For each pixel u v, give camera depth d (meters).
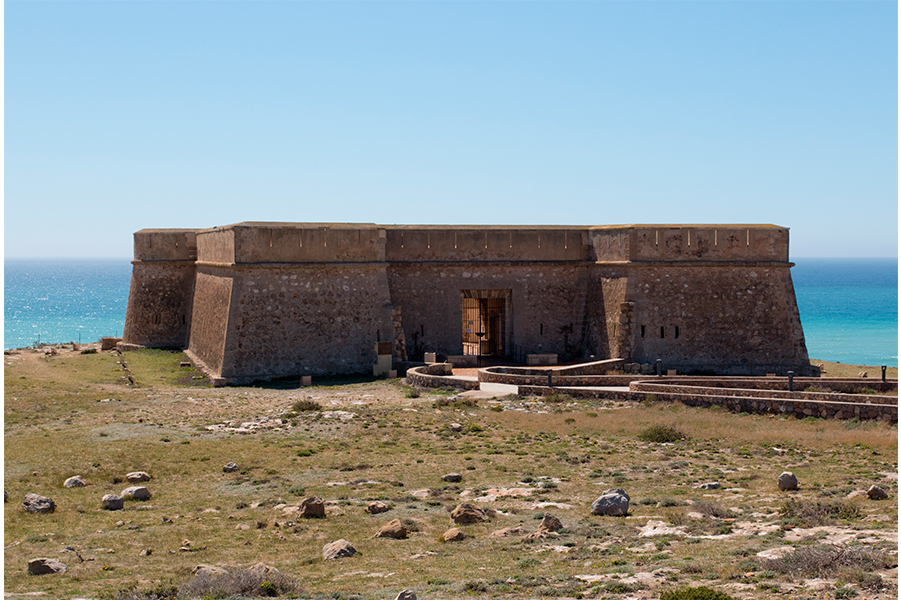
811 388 37.72
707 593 10.89
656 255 49.91
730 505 18.61
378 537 16.73
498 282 53.47
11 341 140.75
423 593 12.28
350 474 23.17
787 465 23.50
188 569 14.38
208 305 51.09
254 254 45.19
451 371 44.75
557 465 24.12
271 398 37.66
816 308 184.62
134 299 60.03
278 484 21.92
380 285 48.12
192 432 28.95
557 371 43.09
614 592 11.80
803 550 12.95
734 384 38.84
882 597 10.70
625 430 29.48
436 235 52.47
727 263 50.12
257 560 15.15
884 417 30.19
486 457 25.28
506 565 14.16
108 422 30.58
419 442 27.69
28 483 21.88
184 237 59.62
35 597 12.49
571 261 54.66
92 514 19.00
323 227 46.94
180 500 20.52
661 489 20.78
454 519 17.89
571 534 16.45
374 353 47.22
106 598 12.37
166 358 53.97
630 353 49.31
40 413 32.38
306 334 46.06
